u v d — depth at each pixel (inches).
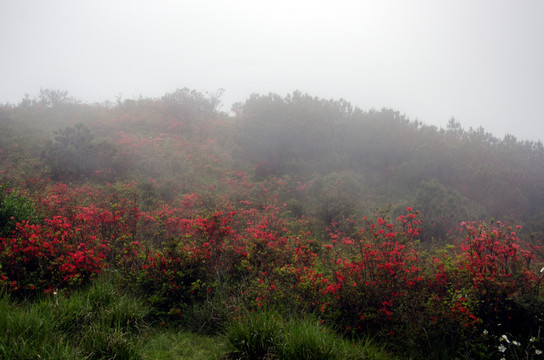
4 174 372.2
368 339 136.2
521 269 139.8
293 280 162.2
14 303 136.7
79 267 161.0
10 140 490.6
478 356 123.8
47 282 151.9
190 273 166.6
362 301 145.6
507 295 131.7
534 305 124.0
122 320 135.5
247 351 120.6
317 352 114.3
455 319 130.4
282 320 136.3
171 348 128.6
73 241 181.6
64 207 246.8
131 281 167.2
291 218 343.3
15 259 151.9
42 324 118.1
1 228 177.3
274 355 116.5
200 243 181.9
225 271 180.4
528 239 319.9
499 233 145.3
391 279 144.3
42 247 159.2
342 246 238.7
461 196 429.7
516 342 117.6
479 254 141.6
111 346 112.7
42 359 101.0
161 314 154.6
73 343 115.8
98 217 219.0
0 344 104.4
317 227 312.7
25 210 195.0
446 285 146.9
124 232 211.5
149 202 346.6
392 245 156.4
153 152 518.3
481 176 487.8
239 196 394.0
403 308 141.4
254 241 188.9
